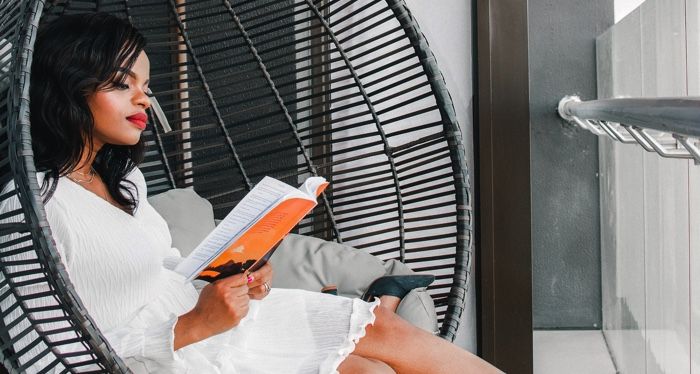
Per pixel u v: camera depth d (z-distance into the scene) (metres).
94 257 1.29
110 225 1.32
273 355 1.39
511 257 2.31
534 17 2.23
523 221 2.29
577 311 2.23
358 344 1.45
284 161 2.39
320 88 2.38
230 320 1.23
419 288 1.86
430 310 1.82
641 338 1.86
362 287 1.96
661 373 1.73
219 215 2.38
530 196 2.28
